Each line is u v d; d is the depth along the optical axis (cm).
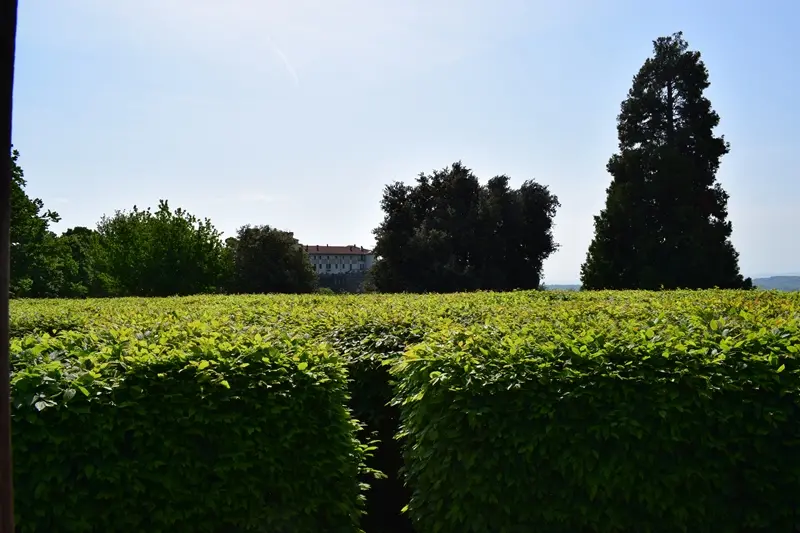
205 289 3781
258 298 1594
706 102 3706
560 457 465
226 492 460
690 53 3744
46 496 414
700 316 706
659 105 3750
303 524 485
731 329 564
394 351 700
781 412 450
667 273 3400
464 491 480
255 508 467
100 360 484
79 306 1301
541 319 765
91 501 432
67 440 421
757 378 460
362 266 10181
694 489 461
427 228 4519
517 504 475
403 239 4609
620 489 462
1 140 173
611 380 468
